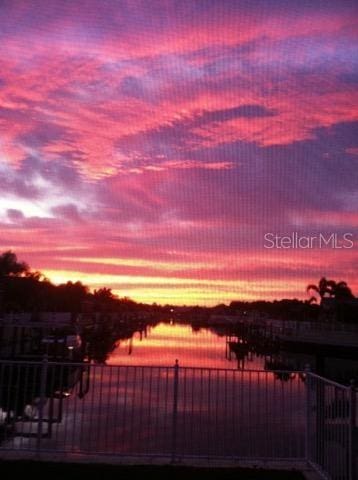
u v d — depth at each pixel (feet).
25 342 137.39
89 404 58.13
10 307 192.65
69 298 284.20
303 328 218.79
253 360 196.34
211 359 197.88
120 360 175.63
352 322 227.81
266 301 422.00
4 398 44.55
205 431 45.42
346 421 21.62
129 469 23.15
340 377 135.33
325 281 242.99
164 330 518.78
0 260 224.94
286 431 39.83
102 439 40.57
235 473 23.12
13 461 23.93
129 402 61.82
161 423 49.60
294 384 88.07
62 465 23.47
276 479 22.65
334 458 22.18
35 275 241.35
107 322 355.56
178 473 22.85
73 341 138.72
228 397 72.79
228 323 520.83
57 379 61.82
